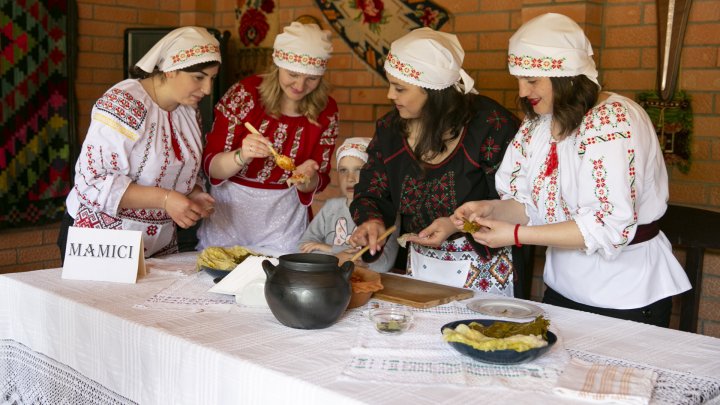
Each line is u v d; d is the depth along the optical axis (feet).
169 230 8.93
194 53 8.12
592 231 6.65
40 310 6.99
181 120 8.73
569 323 6.52
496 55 12.76
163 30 14.98
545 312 6.84
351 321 6.37
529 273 10.65
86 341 6.50
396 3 13.84
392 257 9.96
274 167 10.03
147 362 5.94
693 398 4.88
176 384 5.71
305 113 9.95
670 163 11.35
